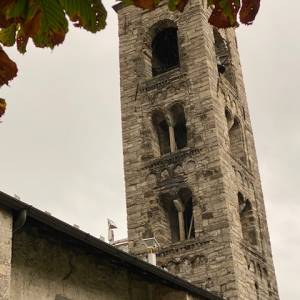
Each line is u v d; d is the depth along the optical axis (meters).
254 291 36.62
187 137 41.00
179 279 22.69
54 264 18.47
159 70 47.31
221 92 44.06
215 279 35.09
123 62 46.66
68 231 17.47
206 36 44.91
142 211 39.78
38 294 17.41
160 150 42.91
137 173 41.31
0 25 3.52
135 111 43.97
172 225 39.81
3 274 14.34
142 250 38.09
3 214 15.10
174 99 42.94
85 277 19.70
